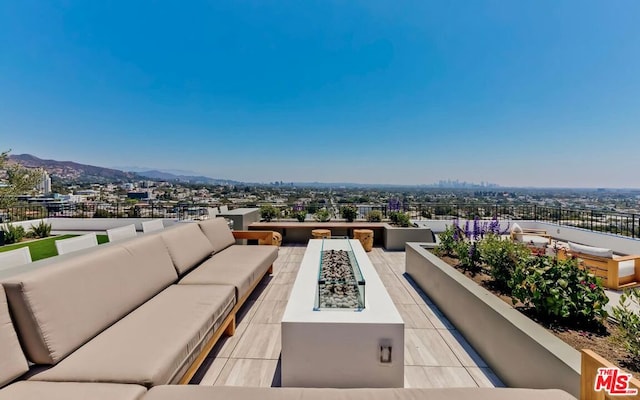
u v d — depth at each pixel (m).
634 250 5.65
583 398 1.13
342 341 1.63
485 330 2.05
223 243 3.94
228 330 2.40
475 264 3.11
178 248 2.86
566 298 1.78
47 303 1.38
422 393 1.14
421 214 8.82
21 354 1.26
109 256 1.96
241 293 2.57
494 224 3.92
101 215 10.22
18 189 9.23
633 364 1.38
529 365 1.57
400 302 3.16
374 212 7.27
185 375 1.51
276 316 2.80
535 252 3.90
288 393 1.13
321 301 1.91
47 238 8.12
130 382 1.20
